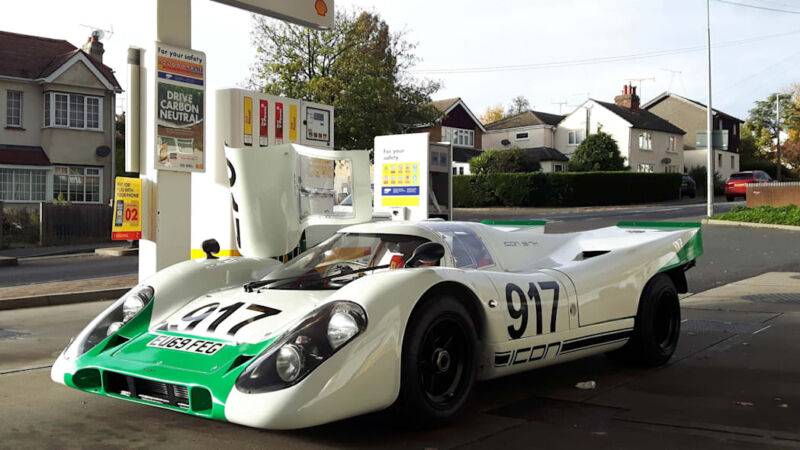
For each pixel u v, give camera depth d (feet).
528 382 14.93
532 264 15.33
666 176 127.13
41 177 86.74
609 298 14.82
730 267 35.45
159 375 10.54
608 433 11.45
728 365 16.28
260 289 13.11
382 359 10.31
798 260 37.11
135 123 21.67
